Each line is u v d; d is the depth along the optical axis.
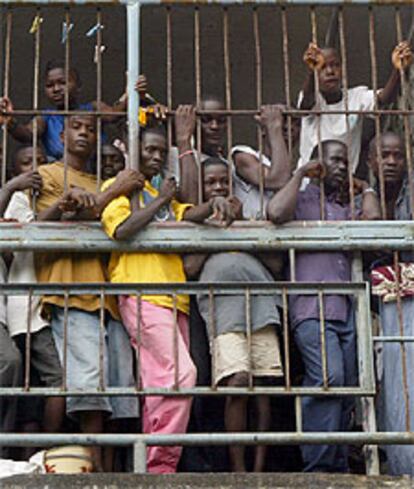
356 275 12.19
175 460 11.78
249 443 10.96
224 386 11.96
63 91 14.57
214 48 16.55
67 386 11.73
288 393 11.21
